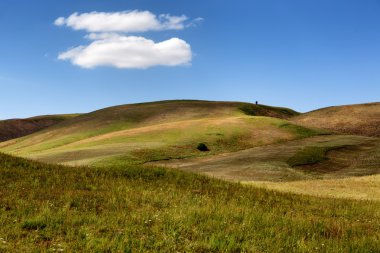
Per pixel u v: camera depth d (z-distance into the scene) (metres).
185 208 15.86
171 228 12.73
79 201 16.31
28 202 15.38
